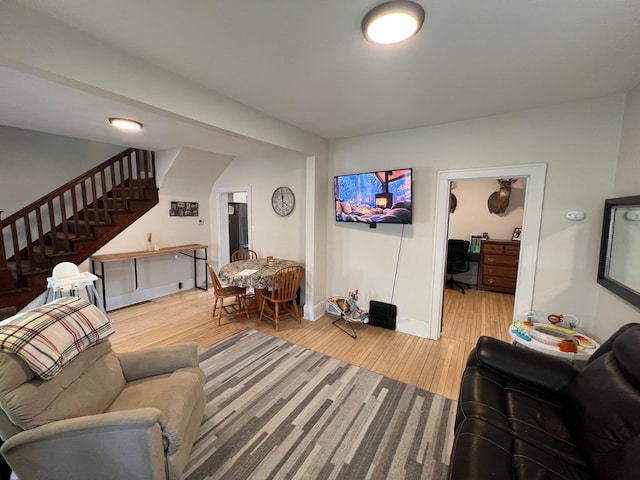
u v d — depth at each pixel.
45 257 3.39
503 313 4.02
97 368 1.62
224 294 3.70
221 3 1.22
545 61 1.70
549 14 1.27
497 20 1.32
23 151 3.74
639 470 0.92
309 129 3.21
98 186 4.47
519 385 1.63
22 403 1.21
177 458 1.38
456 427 1.45
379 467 1.63
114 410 1.49
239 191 5.01
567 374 1.56
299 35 1.45
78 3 1.22
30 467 1.23
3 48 1.21
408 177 2.99
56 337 1.44
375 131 3.28
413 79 1.95
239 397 2.21
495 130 2.69
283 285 3.52
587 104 2.30
